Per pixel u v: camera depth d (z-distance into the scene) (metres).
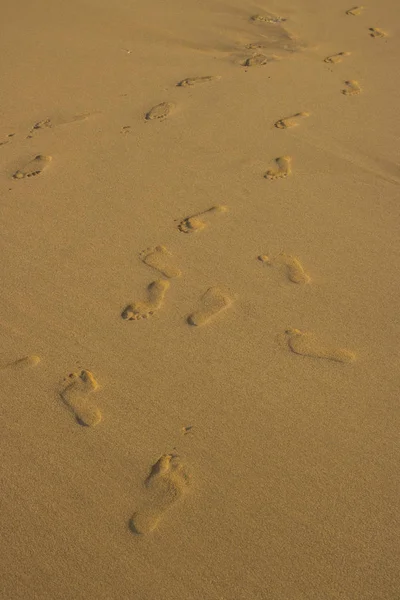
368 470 2.22
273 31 5.93
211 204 3.56
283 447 2.29
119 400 2.45
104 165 3.92
